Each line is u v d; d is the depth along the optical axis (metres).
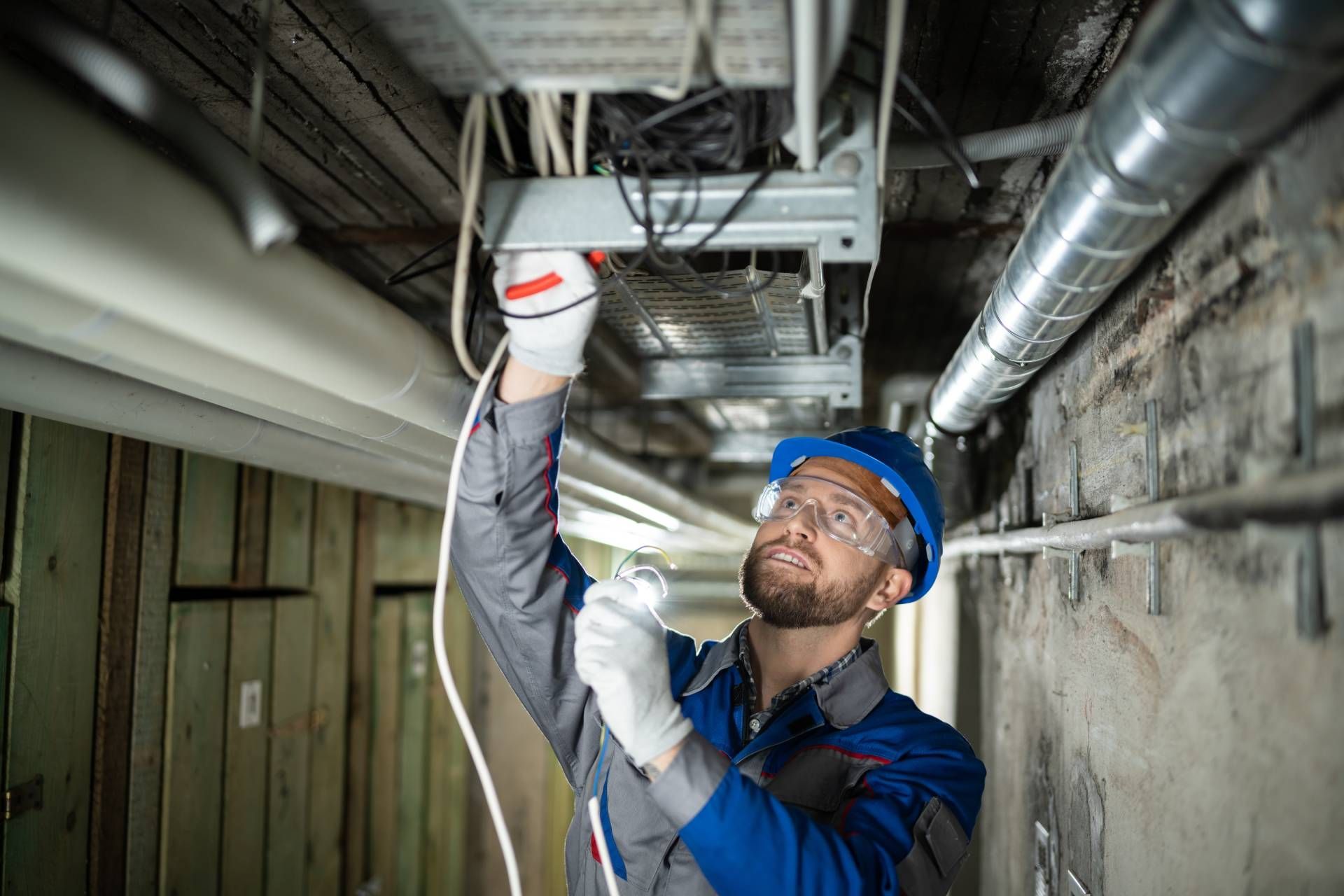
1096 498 1.50
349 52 1.35
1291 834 0.83
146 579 2.10
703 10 0.72
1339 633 0.74
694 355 2.02
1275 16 0.60
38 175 0.63
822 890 1.02
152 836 2.13
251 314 0.88
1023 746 2.13
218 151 0.81
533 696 1.44
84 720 1.91
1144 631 1.26
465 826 4.82
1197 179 0.82
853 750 1.35
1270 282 0.86
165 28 1.28
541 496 1.31
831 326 2.02
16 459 1.73
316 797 3.00
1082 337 1.58
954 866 1.24
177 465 2.25
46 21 0.78
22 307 0.77
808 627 1.44
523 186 1.02
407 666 3.95
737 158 0.98
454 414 1.40
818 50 0.75
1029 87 1.45
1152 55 0.71
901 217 2.00
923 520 1.54
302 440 1.84
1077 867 1.63
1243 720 0.94
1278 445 0.84
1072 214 0.96
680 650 1.61
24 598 1.73
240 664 2.52
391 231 2.06
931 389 2.24
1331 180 0.74
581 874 1.41
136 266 0.73
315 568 3.02
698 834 1.02
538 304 1.06
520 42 0.77
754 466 5.24
